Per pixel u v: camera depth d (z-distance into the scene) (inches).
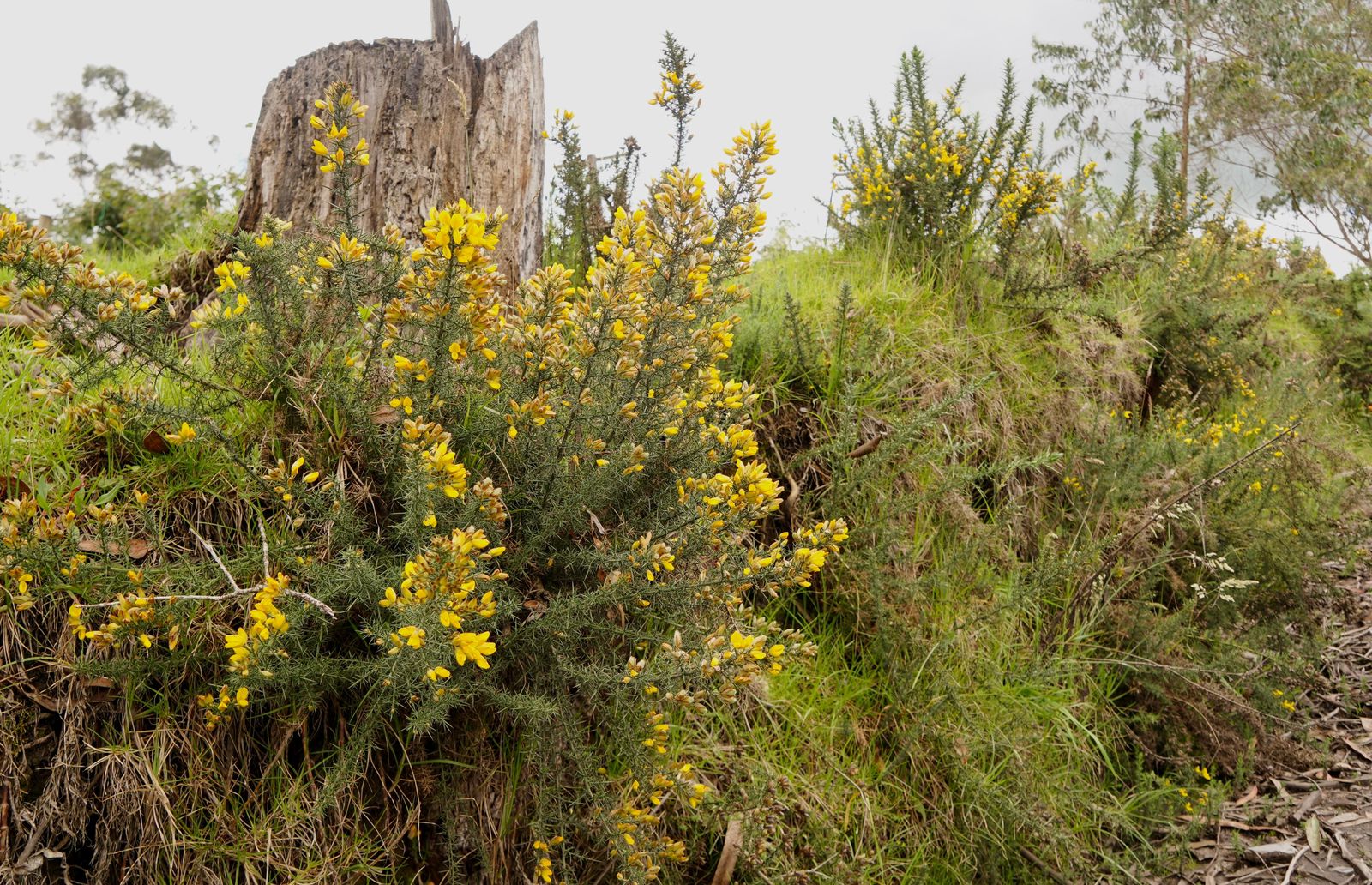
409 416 76.0
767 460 128.8
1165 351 207.0
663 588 78.0
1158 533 153.6
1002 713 118.0
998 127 182.1
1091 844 115.3
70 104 786.8
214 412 79.3
